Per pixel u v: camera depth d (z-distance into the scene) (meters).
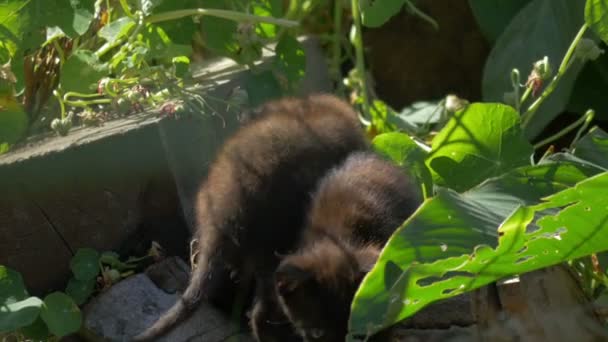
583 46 6.19
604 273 5.34
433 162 5.86
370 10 6.86
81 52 5.89
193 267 5.48
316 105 6.13
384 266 4.37
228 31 6.60
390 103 8.68
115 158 5.32
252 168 5.46
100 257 5.38
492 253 4.28
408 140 6.07
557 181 5.09
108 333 5.11
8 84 5.54
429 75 8.55
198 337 5.14
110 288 5.30
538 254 4.55
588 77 7.66
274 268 5.32
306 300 4.86
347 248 5.01
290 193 5.44
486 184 5.04
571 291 5.11
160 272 5.45
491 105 5.75
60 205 5.27
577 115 7.84
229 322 5.27
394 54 8.57
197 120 5.75
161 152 5.42
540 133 7.73
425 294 4.34
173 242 5.64
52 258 5.34
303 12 8.12
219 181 5.48
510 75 7.25
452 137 5.86
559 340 4.98
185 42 6.45
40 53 6.30
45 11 5.76
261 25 6.95
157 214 5.55
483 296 5.07
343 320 4.81
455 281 4.37
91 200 5.33
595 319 5.09
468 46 8.41
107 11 6.40
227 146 5.71
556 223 4.34
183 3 6.44
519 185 5.02
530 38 7.28
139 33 6.28
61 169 5.21
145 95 5.77
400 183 5.53
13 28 5.72
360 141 6.01
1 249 5.25
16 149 5.37
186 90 5.98
